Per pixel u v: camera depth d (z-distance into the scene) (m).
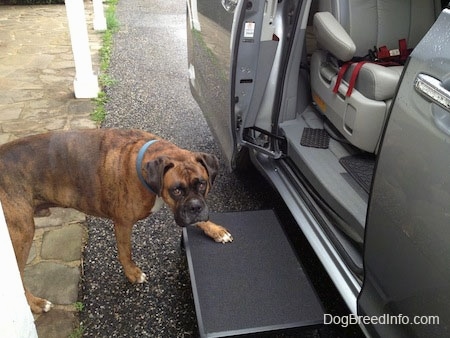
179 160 1.94
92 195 2.10
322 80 2.71
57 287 2.30
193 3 3.10
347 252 1.94
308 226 2.20
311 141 2.60
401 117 1.41
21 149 1.97
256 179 3.29
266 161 2.77
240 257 2.25
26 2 8.79
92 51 6.01
